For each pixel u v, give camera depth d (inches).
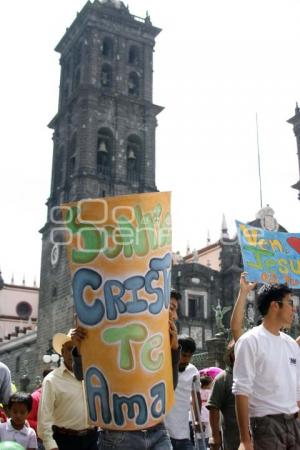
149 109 2546.8
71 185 2367.1
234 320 304.8
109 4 2618.1
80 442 340.2
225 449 350.9
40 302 2454.5
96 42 2549.2
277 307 268.7
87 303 253.1
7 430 368.8
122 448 249.4
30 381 2632.9
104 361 247.3
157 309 253.0
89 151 2345.0
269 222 2450.8
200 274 2471.7
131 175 2421.3
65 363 349.4
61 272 2324.1
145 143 2488.9
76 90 2452.0
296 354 272.1
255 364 257.6
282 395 257.3
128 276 250.1
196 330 2374.5
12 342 2974.9
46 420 329.1
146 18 2706.7
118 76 2544.3
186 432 382.3
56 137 2655.0
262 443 251.6
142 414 245.6
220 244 2568.9
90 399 251.4
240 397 251.1
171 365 260.2
